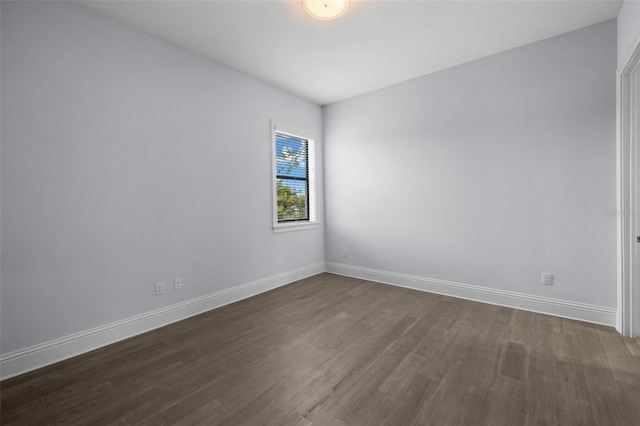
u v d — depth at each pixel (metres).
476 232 3.15
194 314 2.89
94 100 2.24
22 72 1.93
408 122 3.61
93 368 1.97
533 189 2.81
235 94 3.28
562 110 2.64
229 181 3.22
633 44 1.93
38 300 2.00
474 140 3.13
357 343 2.28
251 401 1.62
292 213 4.18
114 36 2.35
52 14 2.04
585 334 2.34
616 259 2.44
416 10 2.27
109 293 2.34
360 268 4.16
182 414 1.53
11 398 1.67
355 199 4.17
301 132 4.12
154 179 2.60
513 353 2.08
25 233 1.95
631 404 1.54
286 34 2.59
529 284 2.86
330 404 1.59
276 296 3.43
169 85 2.70
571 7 2.25
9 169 1.89
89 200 2.22
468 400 1.60
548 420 1.44
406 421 1.45
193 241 2.90
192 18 2.35
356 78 3.53
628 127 2.26
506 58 2.91
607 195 2.47
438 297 3.31
